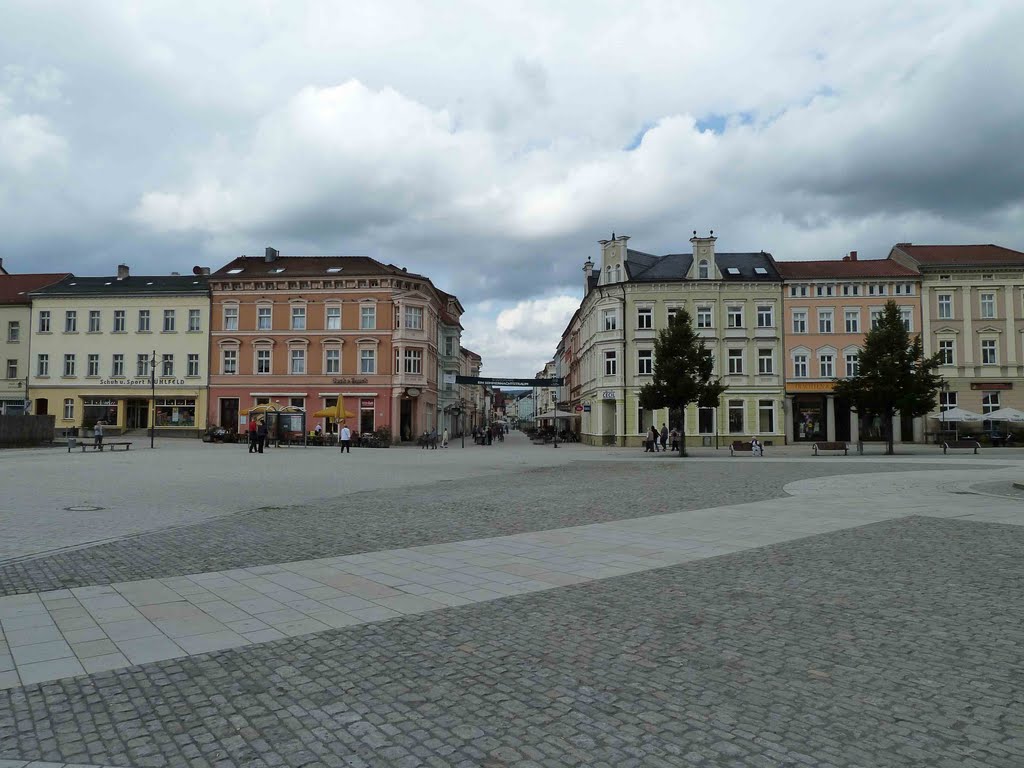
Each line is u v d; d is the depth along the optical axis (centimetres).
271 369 5684
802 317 5362
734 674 499
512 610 674
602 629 609
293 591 754
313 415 5609
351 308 5625
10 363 6156
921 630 598
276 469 2616
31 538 1087
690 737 401
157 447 4419
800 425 5403
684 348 3912
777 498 1634
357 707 448
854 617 638
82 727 423
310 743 400
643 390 3947
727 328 5319
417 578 812
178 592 749
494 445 5909
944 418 4559
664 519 1281
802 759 375
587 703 450
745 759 375
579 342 7044
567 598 719
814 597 712
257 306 5734
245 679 498
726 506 1477
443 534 1123
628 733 407
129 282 6378
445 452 4375
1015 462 3078
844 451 3947
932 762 370
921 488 1867
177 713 442
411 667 519
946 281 5316
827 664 518
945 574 816
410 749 391
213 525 1224
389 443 5256
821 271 5512
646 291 5344
